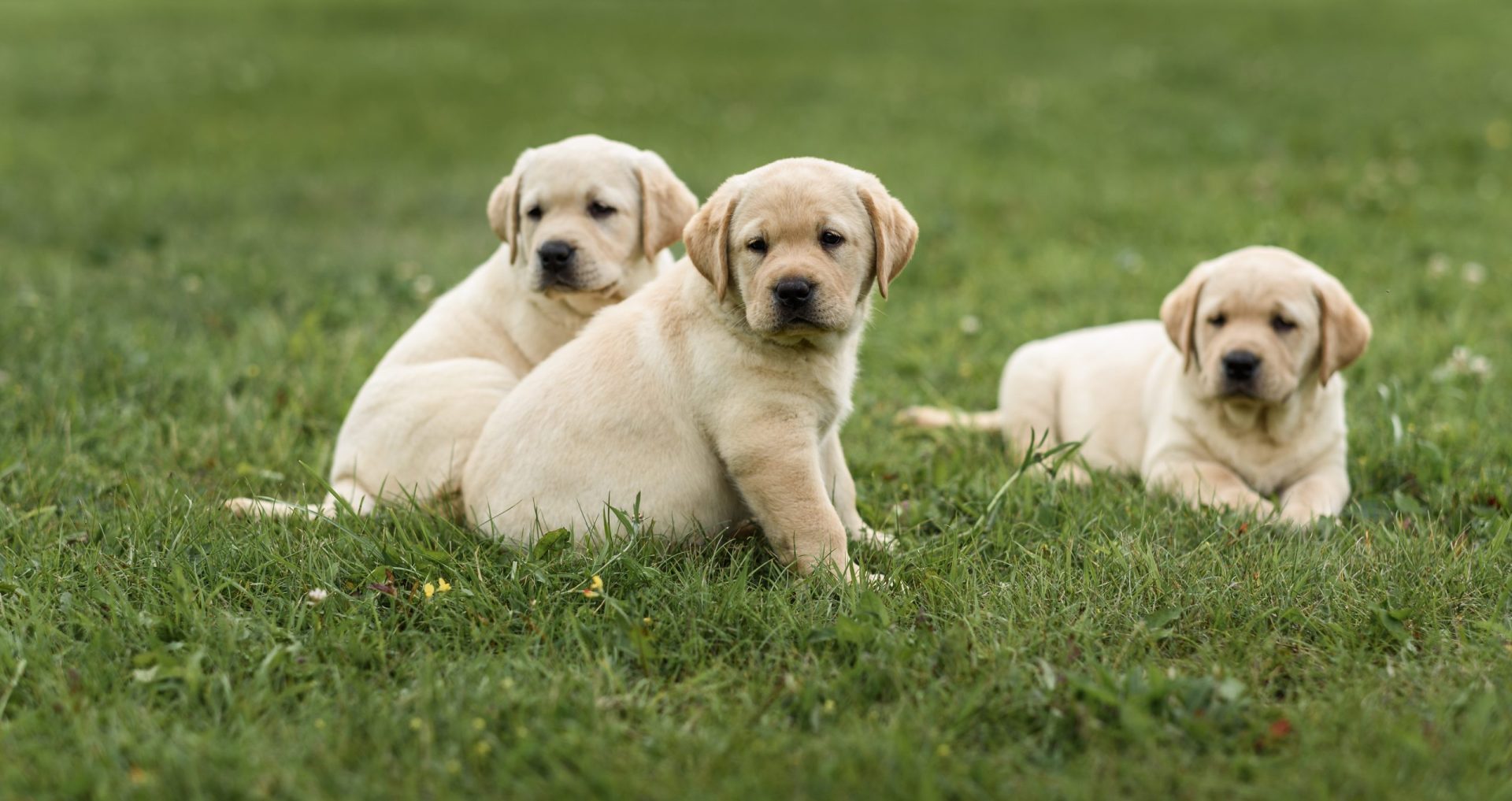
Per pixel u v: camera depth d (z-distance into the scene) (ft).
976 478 15.85
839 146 41.22
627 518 12.72
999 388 20.76
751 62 60.49
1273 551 13.01
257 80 56.39
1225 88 50.62
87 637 11.39
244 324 22.94
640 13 79.97
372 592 12.03
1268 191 33.91
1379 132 41.32
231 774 9.25
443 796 9.00
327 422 18.63
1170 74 53.83
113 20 74.08
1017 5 80.02
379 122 47.93
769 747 9.59
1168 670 10.77
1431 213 30.89
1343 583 12.20
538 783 9.13
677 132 44.27
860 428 18.44
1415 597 11.94
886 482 16.30
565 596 12.10
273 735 9.91
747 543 13.89
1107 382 18.76
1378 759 9.26
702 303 13.37
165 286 25.91
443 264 28.50
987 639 11.26
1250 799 8.97
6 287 25.88
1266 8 75.87
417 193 37.06
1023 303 24.95
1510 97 46.55
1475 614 11.79
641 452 13.38
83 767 9.32
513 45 67.10
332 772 9.28
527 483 13.56
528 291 16.46
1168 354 18.11
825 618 11.71
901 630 11.41
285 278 26.76
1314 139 40.65
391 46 65.82
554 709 10.05
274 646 11.10
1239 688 10.18
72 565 12.82
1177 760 9.46
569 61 61.46
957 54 62.03
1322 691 10.53
